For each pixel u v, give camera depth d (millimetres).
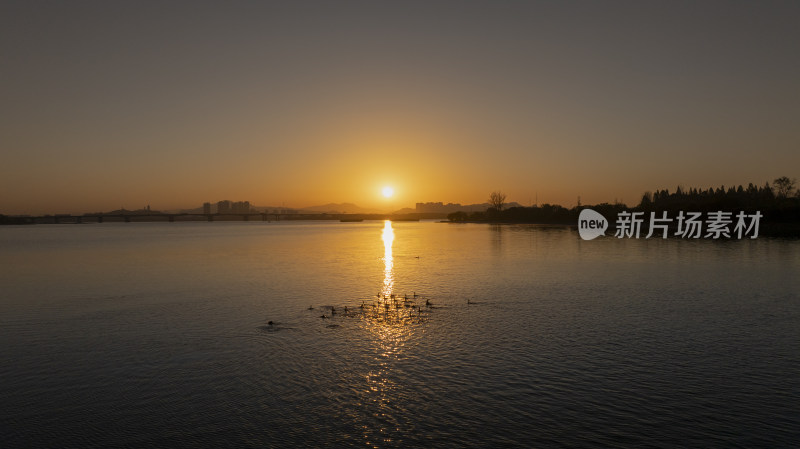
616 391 20234
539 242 113188
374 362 24016
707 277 52375
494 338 28047
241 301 40219
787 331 29422
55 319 34094
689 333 29047
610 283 48719
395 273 58125
